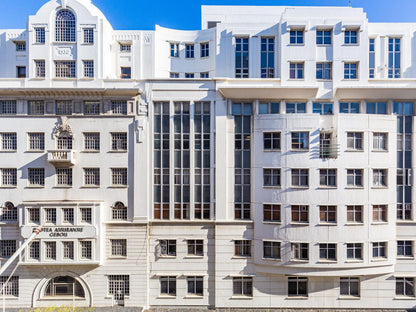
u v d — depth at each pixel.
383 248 25.50
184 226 26.48
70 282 26.72
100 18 27.23
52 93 26.00
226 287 26.34
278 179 25.66
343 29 26.03
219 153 26.34
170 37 29.41
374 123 25.06
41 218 25.38
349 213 24.89
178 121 26.62
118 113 26.61
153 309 26.28
